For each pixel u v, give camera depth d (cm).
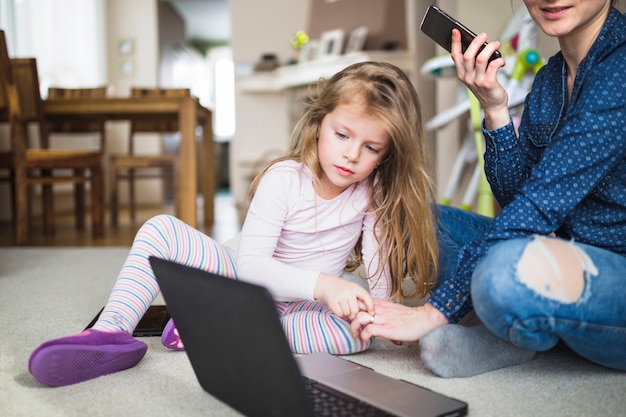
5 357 122
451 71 289
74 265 247
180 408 94
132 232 390
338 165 107
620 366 106
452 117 271
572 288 91
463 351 106
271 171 118
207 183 460
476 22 308
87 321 152
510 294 89
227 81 1184
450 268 132
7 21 510
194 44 1186
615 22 105
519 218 102
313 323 120
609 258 96
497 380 106
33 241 342
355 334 112
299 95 632
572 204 101
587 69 104
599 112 100
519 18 270
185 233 122
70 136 611
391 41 578
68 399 98
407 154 111
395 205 120
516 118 241
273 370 77
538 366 113
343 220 122
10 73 315
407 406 87
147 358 119
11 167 343
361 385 94
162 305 162
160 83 723
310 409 75
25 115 354
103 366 107
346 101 104
